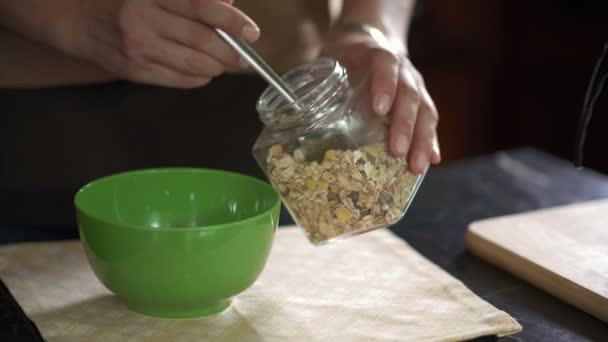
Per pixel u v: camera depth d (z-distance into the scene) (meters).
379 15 1.06
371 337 0.83
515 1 2.19
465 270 0.96
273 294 0.90
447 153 2.33
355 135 0.88
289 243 1.00
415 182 0.92
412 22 2.15
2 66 1.15
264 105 0.88
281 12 1.16
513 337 0.84
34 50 1.14
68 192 1.22
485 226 1.00
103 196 0.90
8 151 1.19
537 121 2.23
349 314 0.86
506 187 1.18
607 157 2.01
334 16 1.24
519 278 0.95
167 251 0.81
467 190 1.16
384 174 0.88
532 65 2.21
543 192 1.16
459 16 2.20
